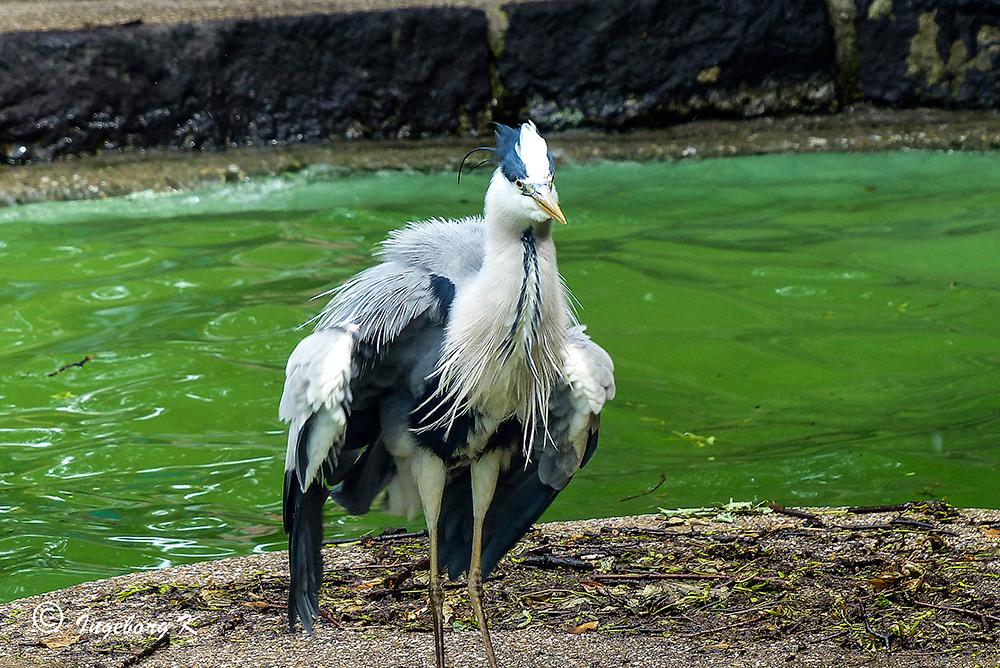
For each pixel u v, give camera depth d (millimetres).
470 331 6449
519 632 7273
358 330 6527
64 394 12555
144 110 20688
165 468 10930
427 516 6914
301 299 15164
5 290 15547
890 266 16547
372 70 21422
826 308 15117
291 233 17953
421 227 7148
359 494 7395
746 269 16469
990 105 22656
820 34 22391
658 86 22125
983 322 14516
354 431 7105
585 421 6750
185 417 12039
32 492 10414
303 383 6348
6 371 13109
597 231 18312
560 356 6684
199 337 14031
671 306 15180
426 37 21422
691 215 19094
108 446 11352
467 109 21859
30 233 18031
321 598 7902
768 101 22578
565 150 21516
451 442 6793
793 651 6789
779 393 12695
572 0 21625
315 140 21547
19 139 20125
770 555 8414
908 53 22656
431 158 21125
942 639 6906
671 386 12922
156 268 16469
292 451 6480
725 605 7574
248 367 13227
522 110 22125
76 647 7129
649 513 9781
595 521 9344
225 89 21031
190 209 19406
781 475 10539
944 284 15828
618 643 7016
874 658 6645
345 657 6938
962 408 12062
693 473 10664
